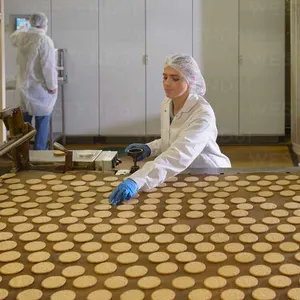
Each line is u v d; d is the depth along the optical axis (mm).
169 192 1952
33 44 4676
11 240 1509
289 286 1203
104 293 1190
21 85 4789
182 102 2297
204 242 1466
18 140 2092
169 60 2217
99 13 6219
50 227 1605
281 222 1613
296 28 5473
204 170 2250
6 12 6180
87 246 1453
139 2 6176
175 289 1204
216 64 6270
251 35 6191
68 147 6375
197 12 6164
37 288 1224
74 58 6332
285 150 6113
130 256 1383
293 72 5613
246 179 2100
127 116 6473
